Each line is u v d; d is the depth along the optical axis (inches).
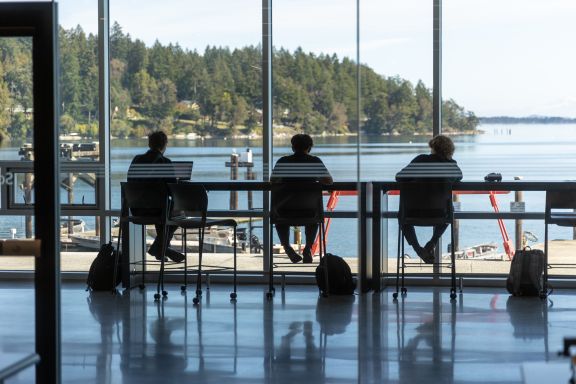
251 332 235.5
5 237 213.5
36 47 191.2
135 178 250.8
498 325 240.8
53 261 193.6
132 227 262.7
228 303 257.6
